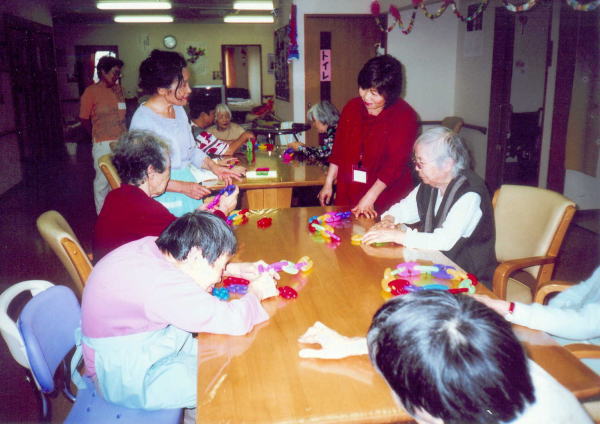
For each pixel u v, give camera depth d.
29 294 3.50
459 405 0.66
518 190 2.52
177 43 12.15
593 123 4.49
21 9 7.79
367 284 1.74
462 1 6.03
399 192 2.92
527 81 6.47
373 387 1.17
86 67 12.20
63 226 1.98
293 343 1.37
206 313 1.36
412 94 6.34
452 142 2.08
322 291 1.69
